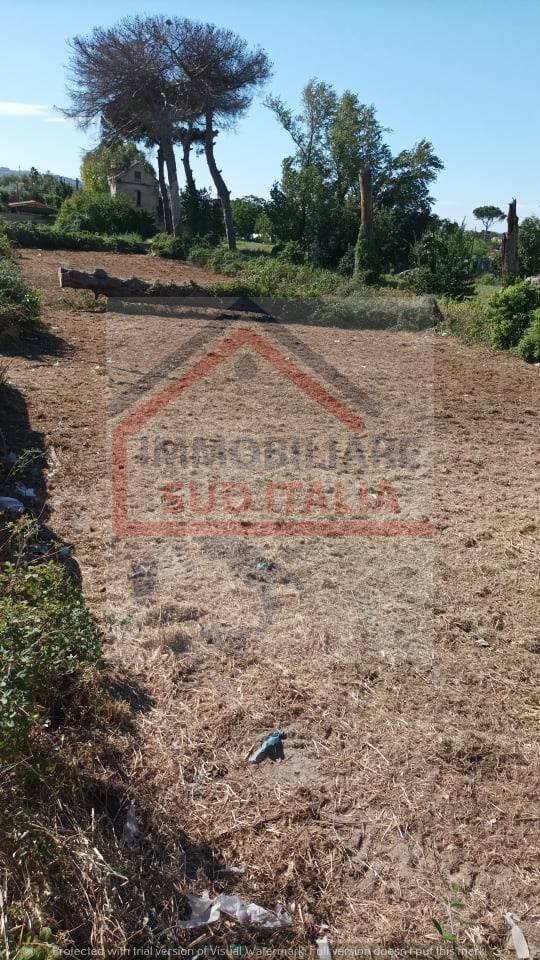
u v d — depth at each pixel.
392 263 32.09
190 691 3.52
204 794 2.91
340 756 3.14
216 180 32.94
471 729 3.31
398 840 2.74
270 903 2.49
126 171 49.09
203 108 33.59
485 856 2.69
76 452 6.54
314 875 2.59
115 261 24.53
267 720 3.34
